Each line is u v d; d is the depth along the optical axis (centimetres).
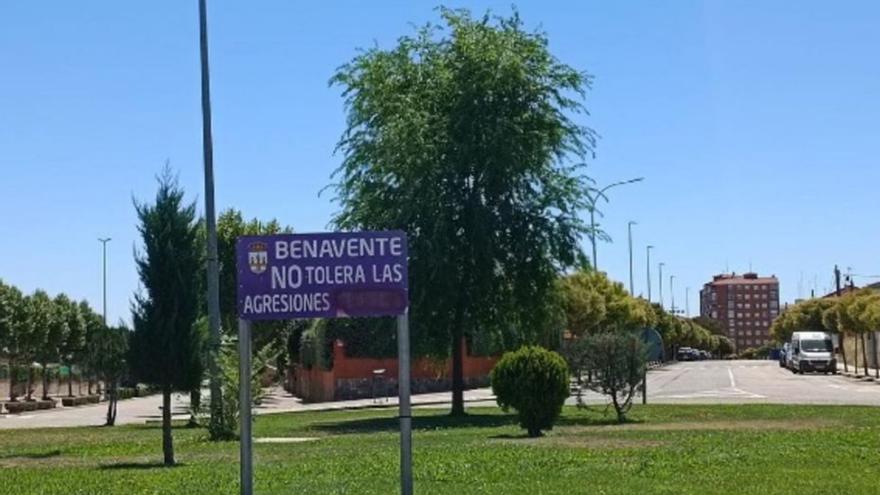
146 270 2158
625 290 8600
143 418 4769
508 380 2653
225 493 1537
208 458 2239
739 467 1658
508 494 1411
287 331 7575
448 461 1867
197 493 1551
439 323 3778
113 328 4019
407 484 1116
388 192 3806
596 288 7694
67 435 3316
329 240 1129
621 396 3394
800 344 8394
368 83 3872
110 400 4022
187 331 2161
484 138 3678
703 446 2056
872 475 1536
